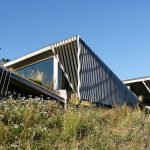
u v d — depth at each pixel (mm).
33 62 19203
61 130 10383
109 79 19078
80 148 9656
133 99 21391
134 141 11102
